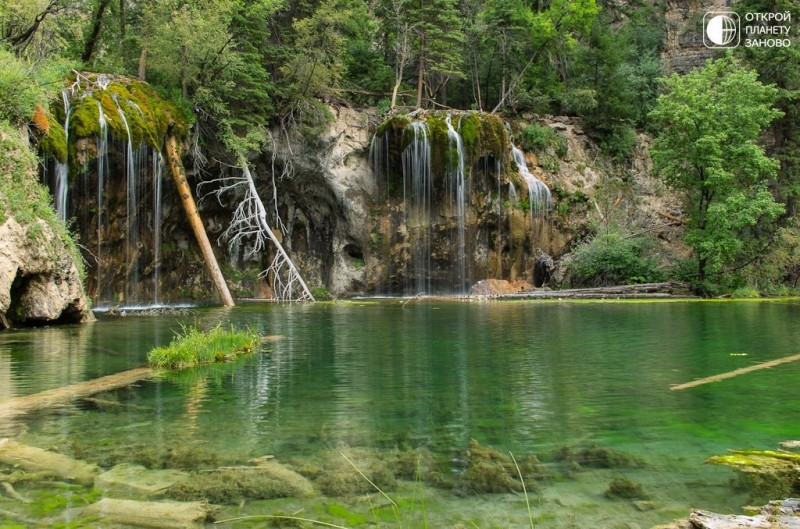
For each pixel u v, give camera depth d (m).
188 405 6.98
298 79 29.62
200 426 6.09
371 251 31.59
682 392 7.59
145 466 4.91
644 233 32.16
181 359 9.64
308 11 32.25
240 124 27.70
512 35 37.12
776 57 31.66
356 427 6.05
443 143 30.36
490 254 31.72
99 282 23.22
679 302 24.36
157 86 26.56
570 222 33.16
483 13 36.66
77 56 28.88
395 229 31.53
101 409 6.80
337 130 30.94
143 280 25.64
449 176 30.77
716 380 8.34
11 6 19.19
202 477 4.67
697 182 27.72
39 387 7.95
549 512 4.05
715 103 27.84
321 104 30.02
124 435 5.78
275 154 29.45
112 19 30.31
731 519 3.80
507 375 8.73
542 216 32.44
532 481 4.62
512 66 37.78
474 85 38.06
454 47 34.69
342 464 4.98
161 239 27.25
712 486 4.49
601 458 5.12
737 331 14.05
